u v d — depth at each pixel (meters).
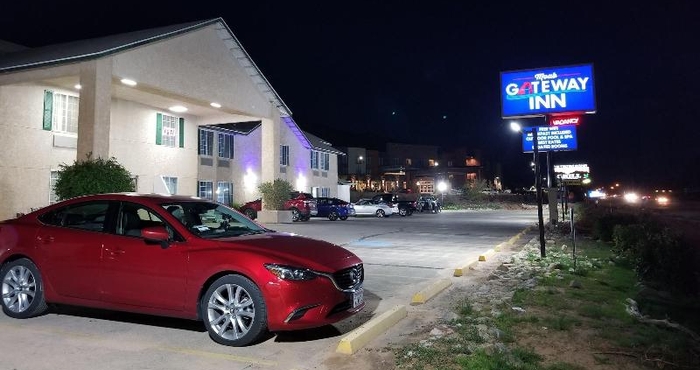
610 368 4.56
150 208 6.15
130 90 19.52
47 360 4.89
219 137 29.94
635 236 12.02
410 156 81.25
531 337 5.48
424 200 43.59
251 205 26.78
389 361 4.77
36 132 18.08
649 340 5.35
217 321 5.41
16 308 6.45
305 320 5.26
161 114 23.80
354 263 5.94
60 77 15.73
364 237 18.27
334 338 5.68
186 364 4.81
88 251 6.12
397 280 9.44
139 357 5.00
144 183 22.77
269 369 4.69
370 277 9.77
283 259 5.36
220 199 30.00
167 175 24.17
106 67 15.25
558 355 4.89
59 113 18.92
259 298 5.23
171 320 6.42
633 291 8.40
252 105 23.86
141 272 5.79
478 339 5.32
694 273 9.39
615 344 5.26
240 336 5.28
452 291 8.23
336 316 5.56
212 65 20.75
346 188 48.91
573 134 19.28
